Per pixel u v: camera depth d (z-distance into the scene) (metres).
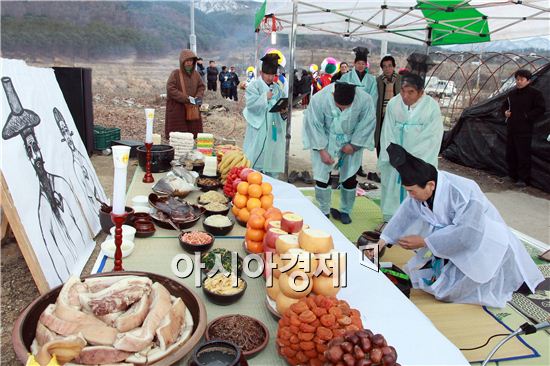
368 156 9.07
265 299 1.76
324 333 1.19
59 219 2.24
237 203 2.51
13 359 2.18
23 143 2.16
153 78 21.95
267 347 1.44
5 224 3.04
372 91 6.29
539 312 2.79
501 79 10.43
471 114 8.66
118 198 1.72
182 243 2.13
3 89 2.19
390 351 1.05
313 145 4.29
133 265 1.99
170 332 1.29
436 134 3.99
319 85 15.02
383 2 5.63
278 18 6.89
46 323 1.26
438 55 11.77
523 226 5.33
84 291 1.41
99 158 6.73
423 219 2.63
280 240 1.59
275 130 5.21
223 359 1.24
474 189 2.52
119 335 1.25
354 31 7.79
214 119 13.03
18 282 2.79
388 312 1.68
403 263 3.58
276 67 5.10
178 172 3.16
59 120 2.96
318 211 2.83
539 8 4.98
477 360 2.24
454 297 2.73
